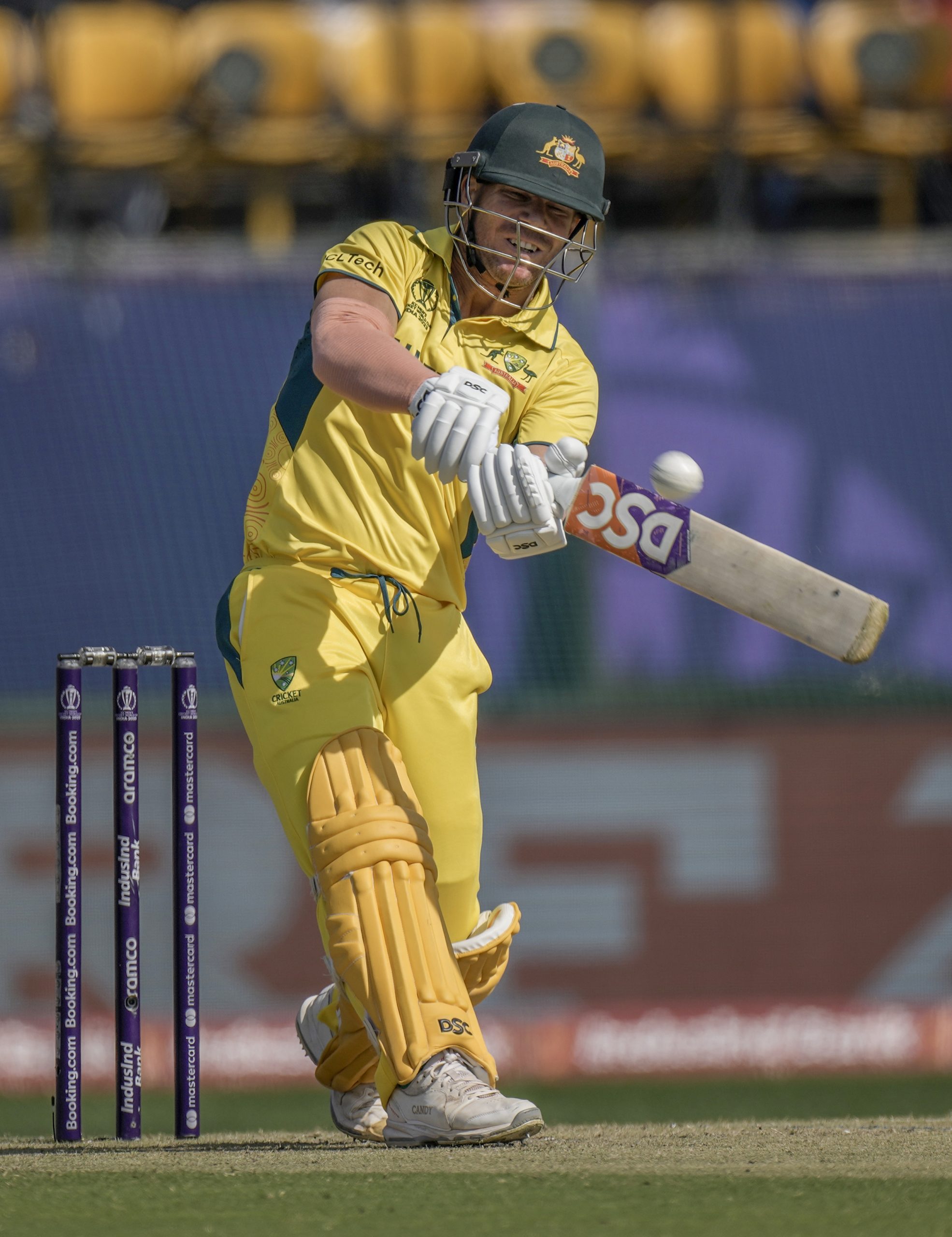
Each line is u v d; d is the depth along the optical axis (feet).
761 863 99.35
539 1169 24.99
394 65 124.67
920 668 103.14
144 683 99.81
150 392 106.32
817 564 105.60
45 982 94.48
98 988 92.68
